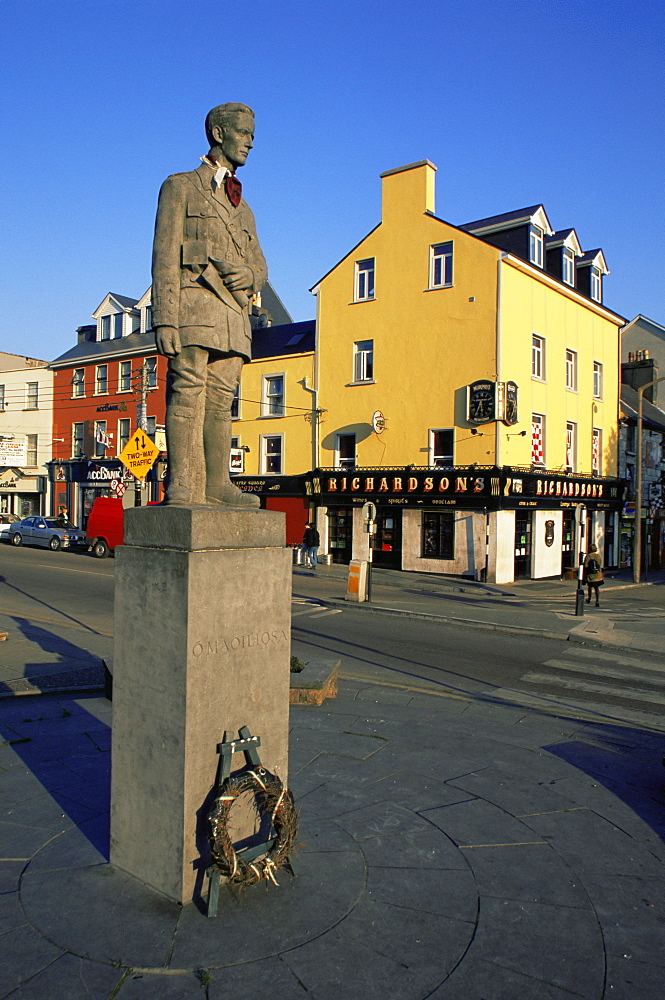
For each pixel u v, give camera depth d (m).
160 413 35.91
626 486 32.09
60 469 40.00
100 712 7.22
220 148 4.40
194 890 3.62
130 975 3.05
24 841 4.23
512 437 24.53
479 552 24.00
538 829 4.71
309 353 29.20
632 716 8.23
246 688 3.86
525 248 26.67
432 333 25.59
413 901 3.73
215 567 3.65
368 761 5.90
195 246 4.23
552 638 13.96
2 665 9.26
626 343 39.12
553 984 3.12
